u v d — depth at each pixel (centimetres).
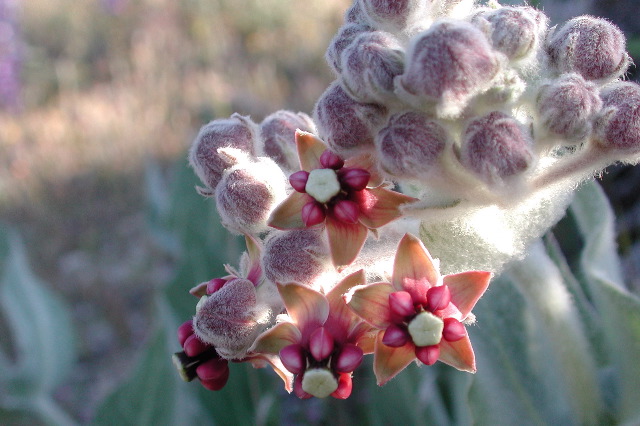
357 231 16
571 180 17
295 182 16
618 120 16
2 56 71
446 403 26
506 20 16
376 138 16
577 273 24
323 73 68
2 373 31
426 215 16
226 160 18
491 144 15
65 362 32
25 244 55
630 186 35
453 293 16
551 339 19
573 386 19
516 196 16
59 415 31
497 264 17
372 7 17
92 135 66
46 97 76
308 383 16
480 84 15
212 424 26
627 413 19
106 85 77
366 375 32
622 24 40
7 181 61
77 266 52
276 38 77
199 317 17
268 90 65
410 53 15
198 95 68
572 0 39
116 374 43
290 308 16
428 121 15
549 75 17
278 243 17
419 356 16
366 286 16
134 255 53
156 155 61
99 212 58
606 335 20
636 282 31
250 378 27
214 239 28
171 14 84
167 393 26
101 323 47
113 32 85
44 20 87
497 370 20
